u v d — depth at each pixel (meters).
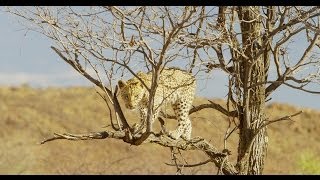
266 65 22.66
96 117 87.44
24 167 54.28
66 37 18.94
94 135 19.45
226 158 22.09
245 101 21.97
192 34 19.86
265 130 23.12
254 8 21.59
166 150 71.44
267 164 74.50
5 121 81.81
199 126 70.12
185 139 21.97
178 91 23.59
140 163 66.88
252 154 22.91
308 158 48.41
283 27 20.05
